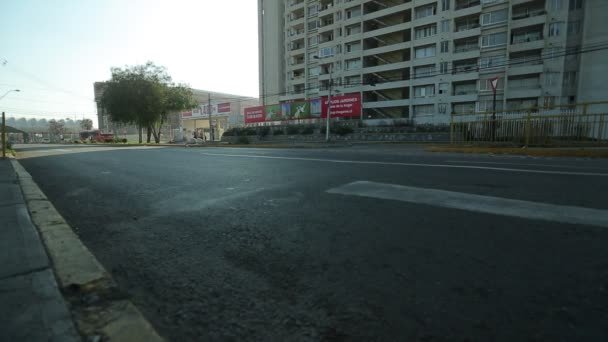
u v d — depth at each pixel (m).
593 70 30.34
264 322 1.56
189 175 6.71
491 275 1.94
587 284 1.80
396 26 42.09
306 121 43.78
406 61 41.38
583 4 31.91
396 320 1.53
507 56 34.59
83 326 1.44
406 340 1.39
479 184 4.92
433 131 28.70
